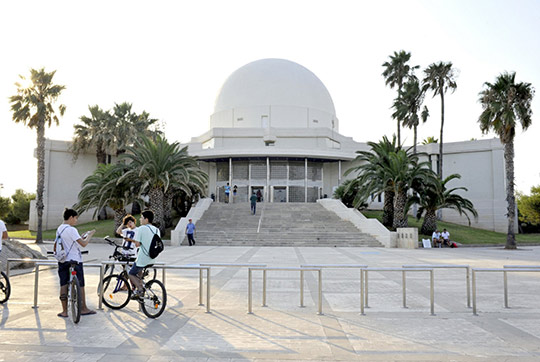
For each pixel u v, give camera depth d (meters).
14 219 56.78
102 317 6.50
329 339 5.35
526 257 17.38
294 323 6.18
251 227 27.70
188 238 23.89
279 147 40.62
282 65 50.59
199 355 4.71
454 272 12.36
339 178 41.91
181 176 25.50
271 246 23.98
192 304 7.51
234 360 4.55
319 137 43.78
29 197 59.28
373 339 5.36
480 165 39.25
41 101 26.98
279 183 42.19
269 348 4.96
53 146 40.44
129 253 7.38
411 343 5.19
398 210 26.52
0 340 5.27
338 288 9.38
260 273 11.95
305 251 20.11
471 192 39.50
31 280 10.49
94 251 19.83
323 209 32.41
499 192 37.91
